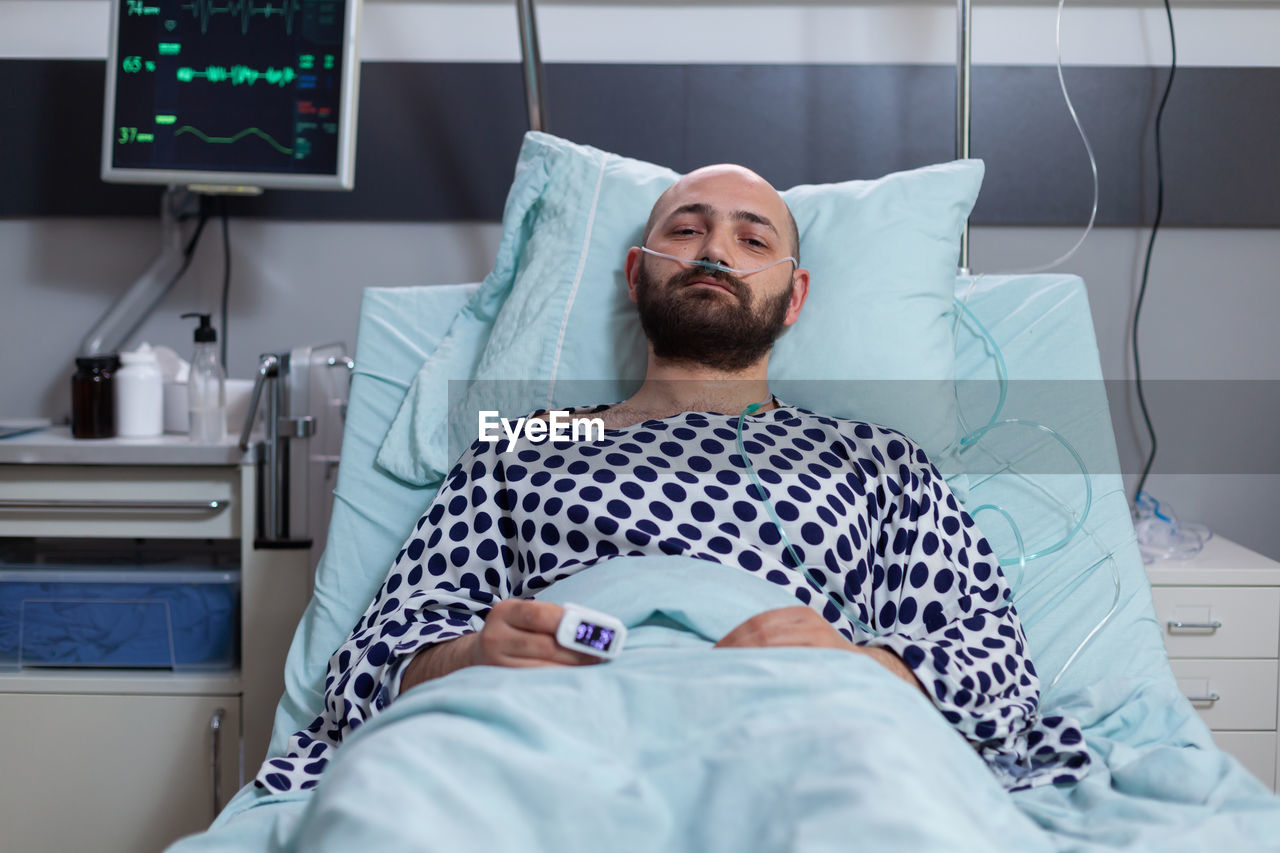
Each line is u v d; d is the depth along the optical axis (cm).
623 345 151
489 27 211
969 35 172
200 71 183
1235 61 204
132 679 165
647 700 83
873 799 66
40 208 211
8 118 210
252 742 166
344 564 143
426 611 119
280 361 166
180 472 169
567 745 79
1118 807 92
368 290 169
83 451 167
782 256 138
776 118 207
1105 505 144
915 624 121
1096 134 204
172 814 166
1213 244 207
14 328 215
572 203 160
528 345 151
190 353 216
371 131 211
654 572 106
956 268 160
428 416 151
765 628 98
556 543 120
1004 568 139
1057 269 209
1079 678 127
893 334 144
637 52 211
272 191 212
